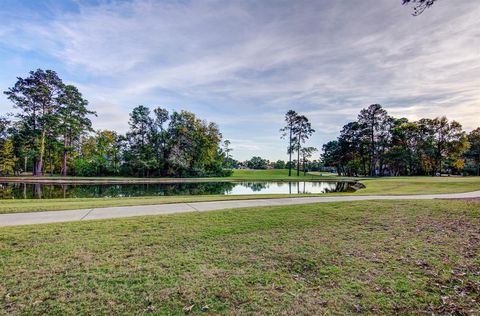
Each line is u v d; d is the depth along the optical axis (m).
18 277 3.38
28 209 7.69
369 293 3.10
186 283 3.30
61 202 9.88
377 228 5.88
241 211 7.53
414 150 50.94
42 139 36.19
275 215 7.02
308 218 6.73
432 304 2.86
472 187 17.83
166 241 4.88
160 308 2.77
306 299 2.97
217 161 50.56
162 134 44.34
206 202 9.69
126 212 7.47
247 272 3.65
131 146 43.25
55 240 4.79
